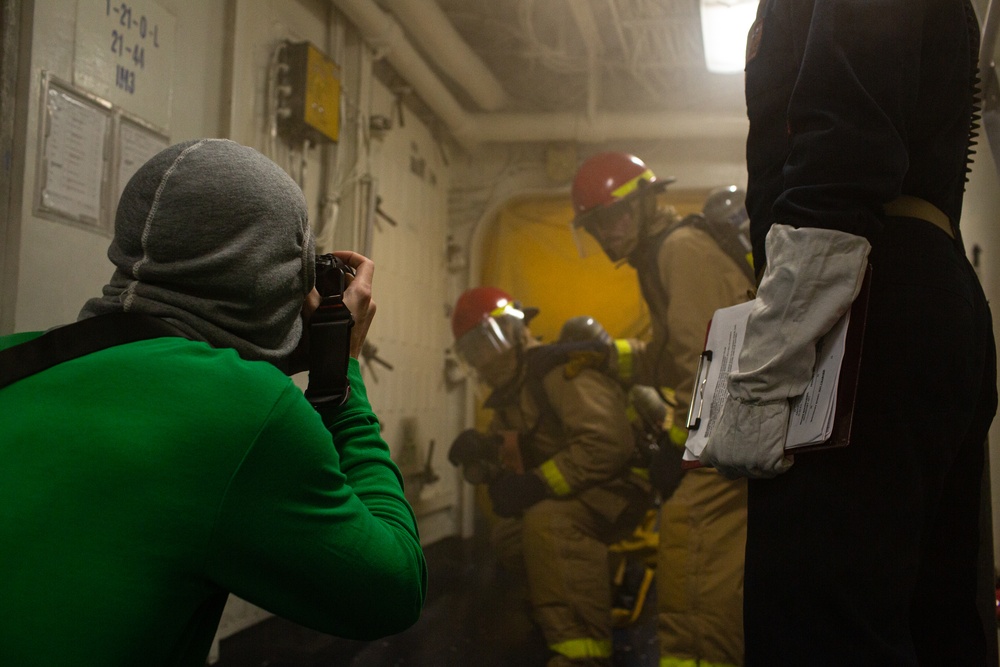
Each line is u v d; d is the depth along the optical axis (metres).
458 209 5.53
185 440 0.65
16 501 0.62
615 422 2.68
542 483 2.69
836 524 0.82
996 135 1.32
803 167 0.86
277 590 0.69
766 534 0.87
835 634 0.80
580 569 2.63
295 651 2.92
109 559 0.61
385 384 4.32
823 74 0.86
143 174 0.79
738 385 0.87
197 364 0.69
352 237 3.58
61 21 1.92
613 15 4.48
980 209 1.68
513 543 3.21
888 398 0.84
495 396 3.37
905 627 0.81
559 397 2.78
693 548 2.36
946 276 0.88
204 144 0.80
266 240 0.79
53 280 1.88
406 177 4.69
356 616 0.74
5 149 1.78
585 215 3.14
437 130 5.25
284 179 0.83
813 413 0.83
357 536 0.73
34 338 0.76
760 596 0.86
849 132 0.83
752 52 1.05
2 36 1.78
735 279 2.57
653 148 5.42
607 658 2.62
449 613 3.57
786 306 0.84
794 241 0.85
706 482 2.37
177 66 2.40
